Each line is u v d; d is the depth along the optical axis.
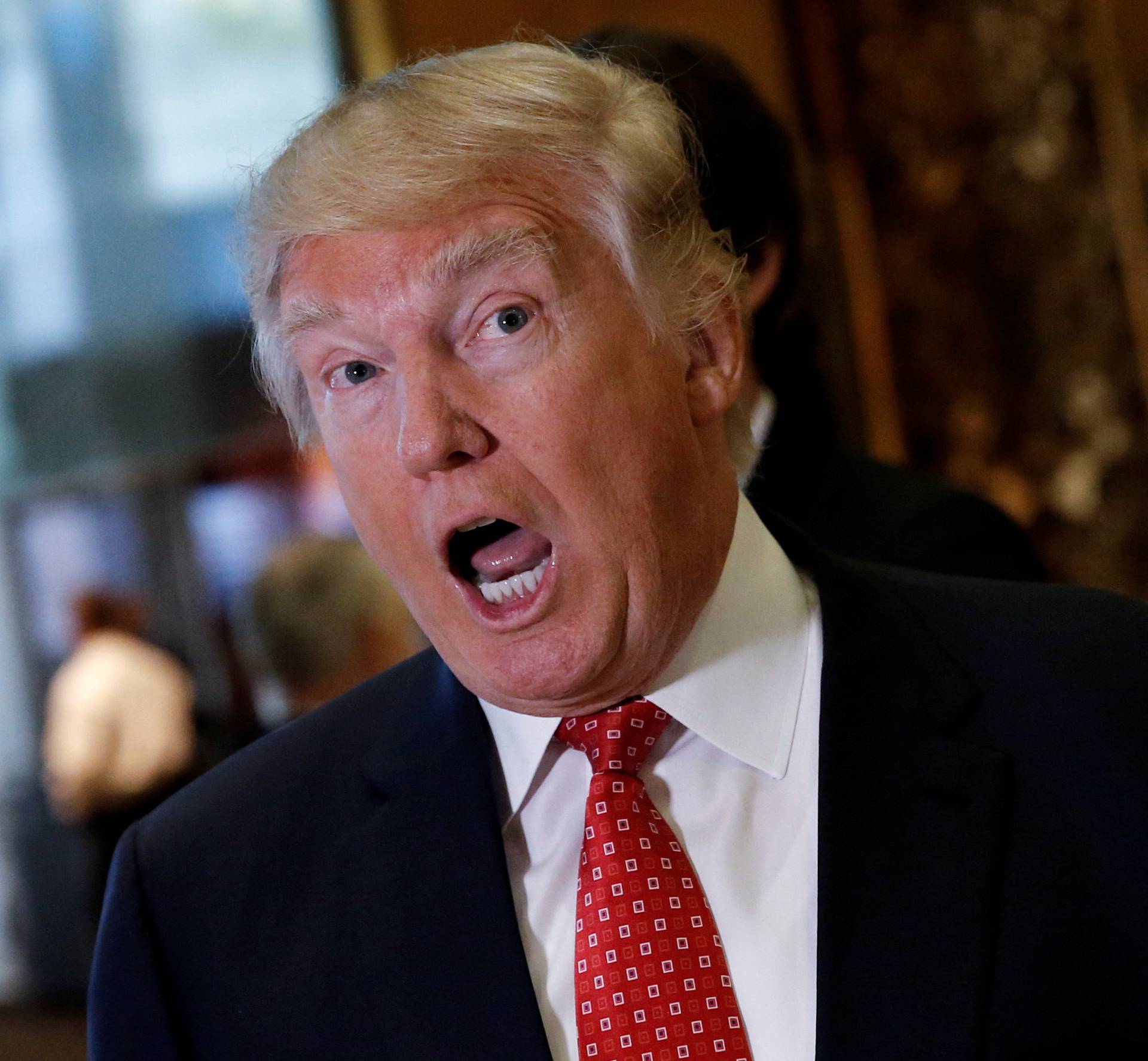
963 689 1.49
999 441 5.41
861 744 1.45
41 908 7.51
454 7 5.35
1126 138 5.29
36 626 7.32
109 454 6.99
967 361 5.42
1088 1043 1.32
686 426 1.44
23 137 6.77
